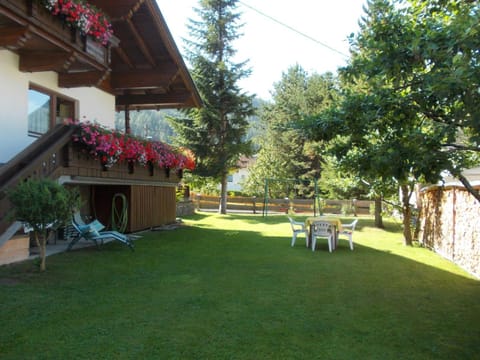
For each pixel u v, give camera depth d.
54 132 7.64
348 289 5.99
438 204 9.85
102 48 8.56
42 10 6.58
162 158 11.63
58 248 8.59
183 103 13.27
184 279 6.26
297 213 24.08
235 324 4.30
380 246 11.00
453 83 3.44
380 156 4.02
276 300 5.25
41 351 3.49
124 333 3.95
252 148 21.56
